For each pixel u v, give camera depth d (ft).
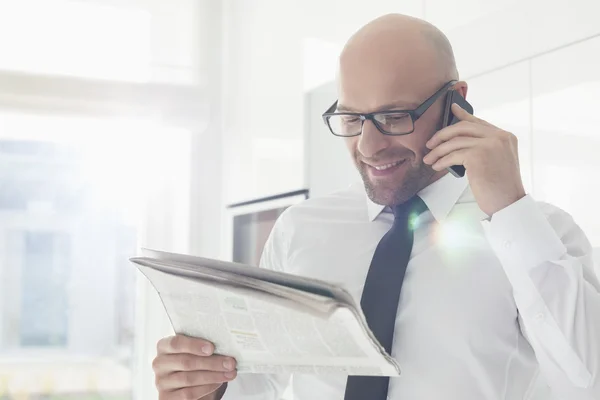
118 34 10.04
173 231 10.33
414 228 3.91
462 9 5.15
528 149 4.58
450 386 3.59
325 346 3.02
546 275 3.23
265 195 8.45
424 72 3.62
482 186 3.22
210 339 3.36
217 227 10.27
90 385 10.56
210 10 10.47
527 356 3.65
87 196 10.49
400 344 3.72
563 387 3.30
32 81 9.46
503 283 3.61
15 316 10.50
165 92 9.99
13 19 9.65
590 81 4.08
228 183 9.95
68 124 9.90
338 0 6.82
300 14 7.68
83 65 9.87
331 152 6.99
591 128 4.07
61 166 10.49
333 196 4.39
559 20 4.30
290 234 4.33
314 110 7.34
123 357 10.49
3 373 10.45
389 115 3.57
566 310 3.16
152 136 10.28
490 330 3.59
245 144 9.29
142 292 10.19
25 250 10.48
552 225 3.60
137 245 10.37
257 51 8.96
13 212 10.44
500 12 4.78
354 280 4.00
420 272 3.78
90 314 10.55
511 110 4.70
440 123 3.64
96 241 10.51
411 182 3.73
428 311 3.70
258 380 4.16
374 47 3.65
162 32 10.24
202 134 10.34
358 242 4.09
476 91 5.02
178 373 3.46
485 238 3.73
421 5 5.65
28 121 9.78
